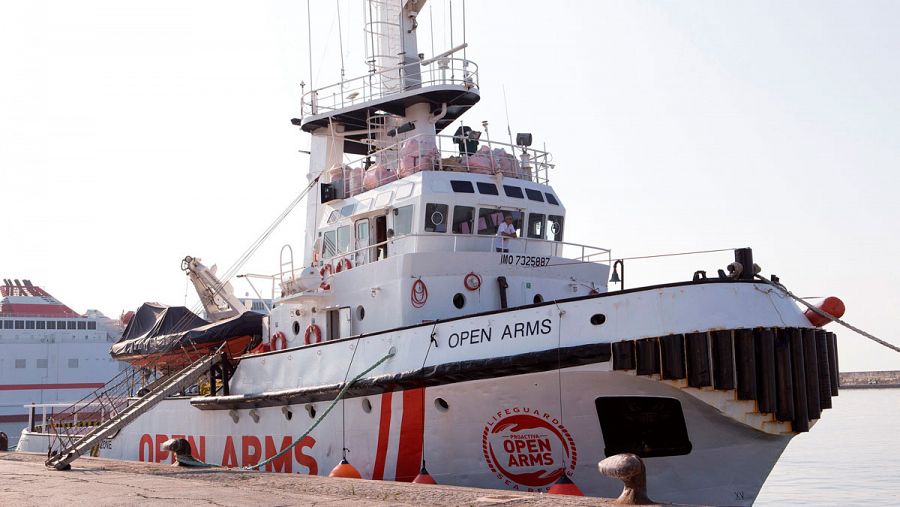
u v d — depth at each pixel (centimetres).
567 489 1365
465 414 1585
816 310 1498
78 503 1038
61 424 2800
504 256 1859
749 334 1383
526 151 2123
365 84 2236
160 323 2653
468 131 2178
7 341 7569
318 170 2347
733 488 1485
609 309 1464
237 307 2805
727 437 1438
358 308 1912
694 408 1422
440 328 1634
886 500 2233
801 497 2327
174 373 2417
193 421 2212
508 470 1573
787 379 1398
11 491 1190
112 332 8194
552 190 2111
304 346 1919
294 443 1753
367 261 2003
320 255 2158
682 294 1430
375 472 1717
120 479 1391
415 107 2200
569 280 1939
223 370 2155
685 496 1492
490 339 1562
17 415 7412
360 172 2131
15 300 7956
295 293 2016
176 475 1484
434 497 1095
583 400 1473
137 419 2423
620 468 988
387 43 2262
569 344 1473
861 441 4056
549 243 2034
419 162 1986
